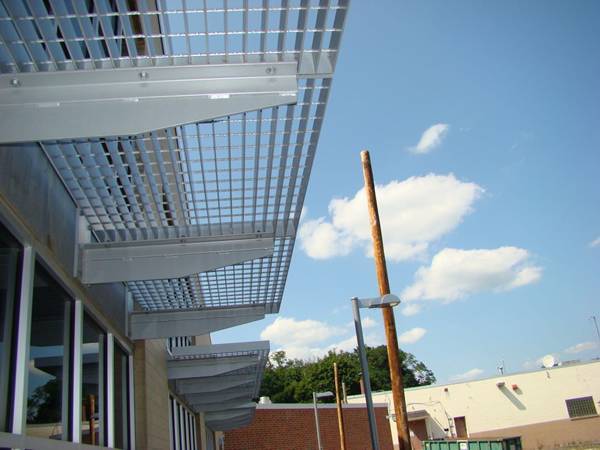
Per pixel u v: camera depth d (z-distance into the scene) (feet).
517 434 124.98
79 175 17.57
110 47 12.27
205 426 74.23
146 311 29.04
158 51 13.24
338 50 12.96
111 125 12.34
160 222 20.53
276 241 22.65
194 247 21.68
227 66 12.88
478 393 129.80
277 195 19.12
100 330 23.88
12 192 13.92
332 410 114.42
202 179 17.74
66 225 18.57
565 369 125.08
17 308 14.71
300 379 225.56
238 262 21.61
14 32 11.60
